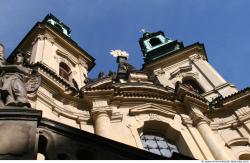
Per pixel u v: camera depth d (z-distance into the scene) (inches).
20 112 322.0
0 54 444.5
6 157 283.7
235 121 994.1
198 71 1272.1
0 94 368.8
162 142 912.9
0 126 309.1
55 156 304.8
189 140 898.1
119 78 1301.7
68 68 1143.0
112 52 1529.3
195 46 1347.2
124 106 948.6
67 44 1212.5
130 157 320.2
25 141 301.4
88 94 921.5
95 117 875.4
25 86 390.0
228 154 894.4
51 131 328.2
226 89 1147.3
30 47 1202.0
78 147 318.3
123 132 854.5
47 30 1194.0
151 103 970.7
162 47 1531.7
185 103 992.9
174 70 1286.9
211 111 1018.7
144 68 1330.0
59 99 900.6
